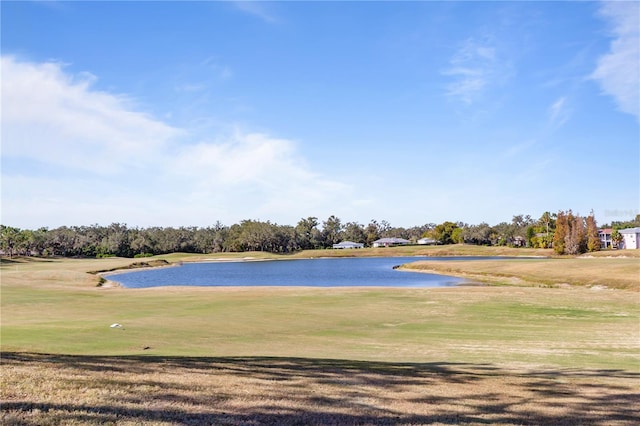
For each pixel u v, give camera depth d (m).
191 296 37.78
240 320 24.94
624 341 19.45
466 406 8.94
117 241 155.88
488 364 14.57
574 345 18.52
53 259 134.25
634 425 8.16
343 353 16.38
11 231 135.12
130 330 20.73
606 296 35.41
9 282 53.94
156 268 106.81
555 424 8.03
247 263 127.56
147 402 7.91
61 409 7.19
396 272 80.88
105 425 6.58
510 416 8.39
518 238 172.88
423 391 9.99
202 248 174.75
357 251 160.00
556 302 32.47
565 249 121.50
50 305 31.53
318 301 33.72
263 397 8.77
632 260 67.19
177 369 11.19
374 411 8.23
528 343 18.91
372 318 26.19
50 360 11.84
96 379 9.38
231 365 12.20
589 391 10.70
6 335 18.47
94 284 58.97
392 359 15.29
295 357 14.81
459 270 71.25
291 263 124.19
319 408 8.23
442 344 18.59
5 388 8.23
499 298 34.41
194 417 7.27
